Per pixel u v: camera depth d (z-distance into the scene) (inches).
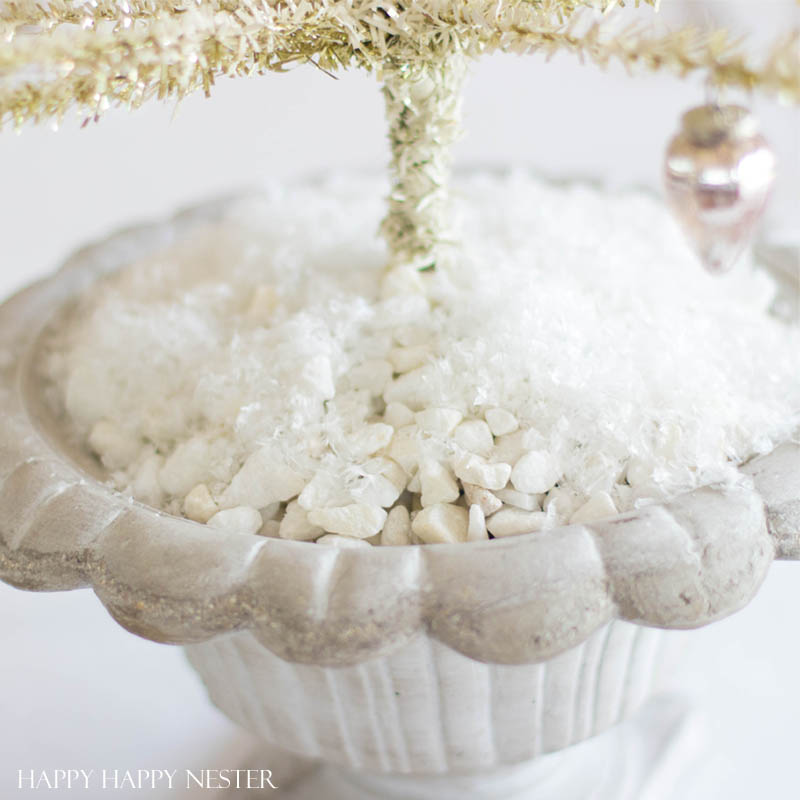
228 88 31.8
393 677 14.6
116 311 17.6
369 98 32.4
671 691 22.5
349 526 14.3
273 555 13.7
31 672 24.4
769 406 15.3
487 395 15.0
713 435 14.6
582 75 32.0
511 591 13.2
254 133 32.8
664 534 13.5
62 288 19.5
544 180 22.2
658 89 32.2
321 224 19.1
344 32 14.8
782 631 24.9
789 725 22.4
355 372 15.7
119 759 22.1
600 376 15.0
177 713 23.2
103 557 14.0
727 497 14.0
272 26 14.0
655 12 14.4
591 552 13.4
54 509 14.5
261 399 15.4
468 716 15.1
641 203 20.1
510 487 14.6
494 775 17.9
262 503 14.8
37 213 33.5
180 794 21.2
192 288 18.2
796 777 21.4
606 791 19.6
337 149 33.3
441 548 13.6
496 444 14.9
